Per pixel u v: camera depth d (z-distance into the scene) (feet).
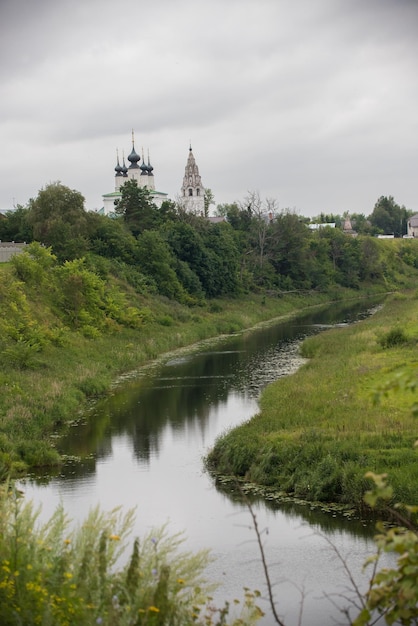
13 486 43.93
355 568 58.80
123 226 299.99
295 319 278.67
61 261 233.55
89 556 33.09
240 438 91.35
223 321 251.60
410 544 25.43
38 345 144.97
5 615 30.40
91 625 30.22
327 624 49.75
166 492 79.71
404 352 145.89
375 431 88.63
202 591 39.27
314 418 99.14
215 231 323.98
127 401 130.21
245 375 151.74
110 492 79.82
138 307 226.58
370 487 71.56
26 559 33.22
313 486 76.23
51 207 253.03
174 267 276.21
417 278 463.83
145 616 30.48
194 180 513.45
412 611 25.54
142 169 496.23
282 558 61.26
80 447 100.22
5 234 279.08
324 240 407.03
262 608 52.39
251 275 331.36
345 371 131.64
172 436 104.78
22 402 113.29
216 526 68.85
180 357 184.55
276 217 393.29
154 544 34.96
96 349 174.19
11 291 171.83
